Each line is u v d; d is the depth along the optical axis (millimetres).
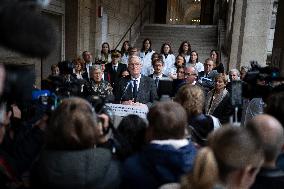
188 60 6355
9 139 1604
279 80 2471
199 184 950
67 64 2494
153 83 3490
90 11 8305
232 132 1104
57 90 2156
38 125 1651
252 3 5883
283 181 1276
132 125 1746
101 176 1231
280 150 1443
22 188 1451
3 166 1426
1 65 889
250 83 2518
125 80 3465
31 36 797
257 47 5969
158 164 1306
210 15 20297
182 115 1434
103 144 1562
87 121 1273
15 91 1019
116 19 10898
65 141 1232
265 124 1337
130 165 1381
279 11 4215
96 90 3441
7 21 760
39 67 6082
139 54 6621
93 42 8539
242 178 1076
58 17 7062
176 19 26062
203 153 996
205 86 4266
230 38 8211
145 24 14609
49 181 1188
